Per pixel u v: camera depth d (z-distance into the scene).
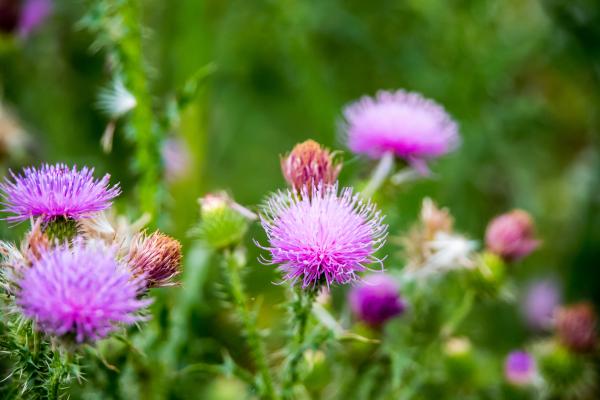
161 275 0.33
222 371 0.37
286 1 0.52
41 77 0.50
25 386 0.32
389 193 0.40
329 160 0.36
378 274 0.40
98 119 0.51
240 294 0.36
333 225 0.34
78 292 0.31
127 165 0.49
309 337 0.35
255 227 0.49
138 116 0.40
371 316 0.39
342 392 0.40
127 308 0.31
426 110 0.42
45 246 0.32
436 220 0.40
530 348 0.45
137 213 0.40
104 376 0.36
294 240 0.34
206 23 0.48
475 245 0.40
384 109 0.41
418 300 0.41
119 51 0.39
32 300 0.31
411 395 0.40
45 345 0.33
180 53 0.48
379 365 0.39
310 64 0.52
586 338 0.43
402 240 0.40
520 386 0.44
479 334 0.48
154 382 0.38
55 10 0.50
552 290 0.52
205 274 0.42
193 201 0.46
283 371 0.35
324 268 0.34
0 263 0.32
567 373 0.43
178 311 0.41
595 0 0.51
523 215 0.42
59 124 0.50
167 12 0.49
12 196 0.33
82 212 0.33
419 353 0.41
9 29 0.46
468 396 0.42
